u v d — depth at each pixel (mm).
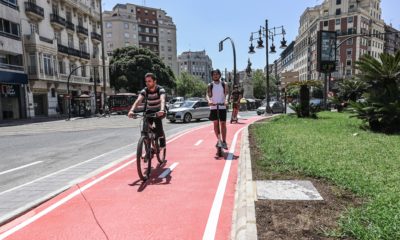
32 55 38000
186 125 19922
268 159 6648
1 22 33094
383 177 4922
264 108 32625
